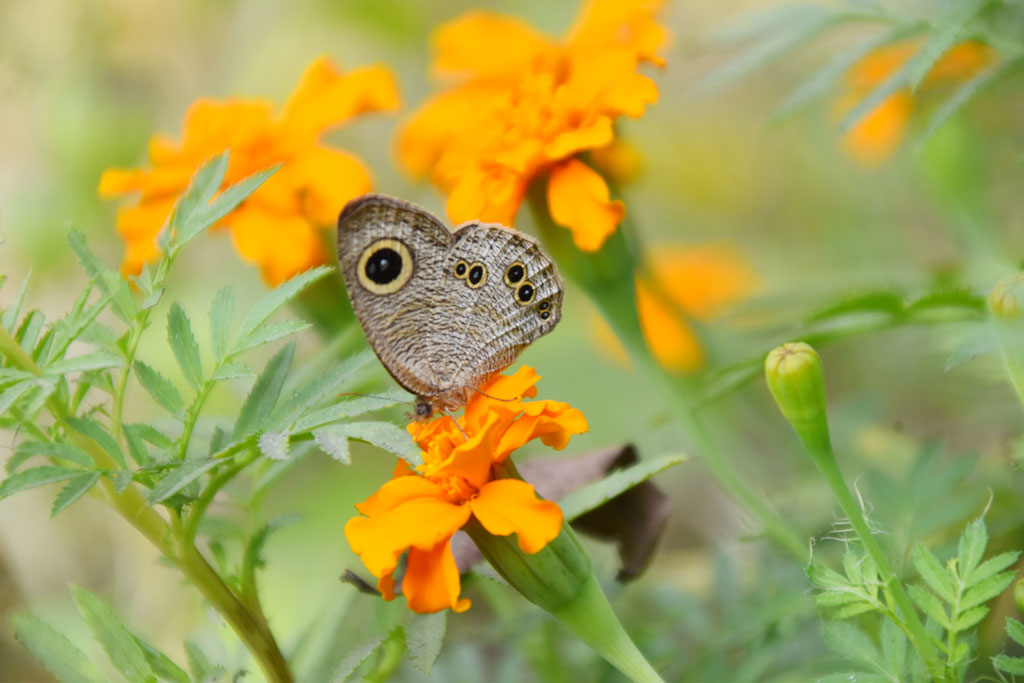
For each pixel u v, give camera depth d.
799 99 0.37
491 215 0.36
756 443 0.41
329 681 0.34
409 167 0.38
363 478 0.43
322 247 0.38
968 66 0.39
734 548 0.40
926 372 0.43
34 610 0.41
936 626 0.34
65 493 0.33
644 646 0.37
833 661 0.36
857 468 0.40
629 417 0.44
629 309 0.37
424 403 0.35
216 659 0.36
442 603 0.33
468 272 0.35
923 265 0.42
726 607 0.38
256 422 0.33
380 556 0.33
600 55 0.37
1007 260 0.39
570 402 0.45
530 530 0.33
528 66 0.37
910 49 0.40
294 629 0.41
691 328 0.40
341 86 0.38
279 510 0.42
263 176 0.34
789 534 0.37
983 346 0.34
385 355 0.34
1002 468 0.38
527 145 0.36
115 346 0.33
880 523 0.36
